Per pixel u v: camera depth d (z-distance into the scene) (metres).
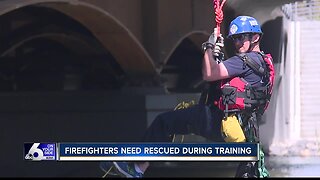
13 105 50.56
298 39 95.31
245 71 16.80
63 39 68.69
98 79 75.19
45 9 54.88
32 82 77.62
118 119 56.22
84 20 43.59
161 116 17.50
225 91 16.72
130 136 55.62
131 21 50.34
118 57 52.31
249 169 17.25
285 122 83.81
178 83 92.50
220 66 16.69
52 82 77.88
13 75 75.12
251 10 59.59
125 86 56.09
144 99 54.59
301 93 90.75
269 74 17.17
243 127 17.09
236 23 17.42
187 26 58.44
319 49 93.19
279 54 73.94
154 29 53.53
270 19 69.94
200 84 92.38
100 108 56.25
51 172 46.28
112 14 44.72
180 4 57.19
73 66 78.25
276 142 74.75
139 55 51.22
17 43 57.22
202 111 17.28
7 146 48.12
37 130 52.00
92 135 56.03
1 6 28.50
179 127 17.41
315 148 70.19
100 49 64.38
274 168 45.75
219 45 16.91
